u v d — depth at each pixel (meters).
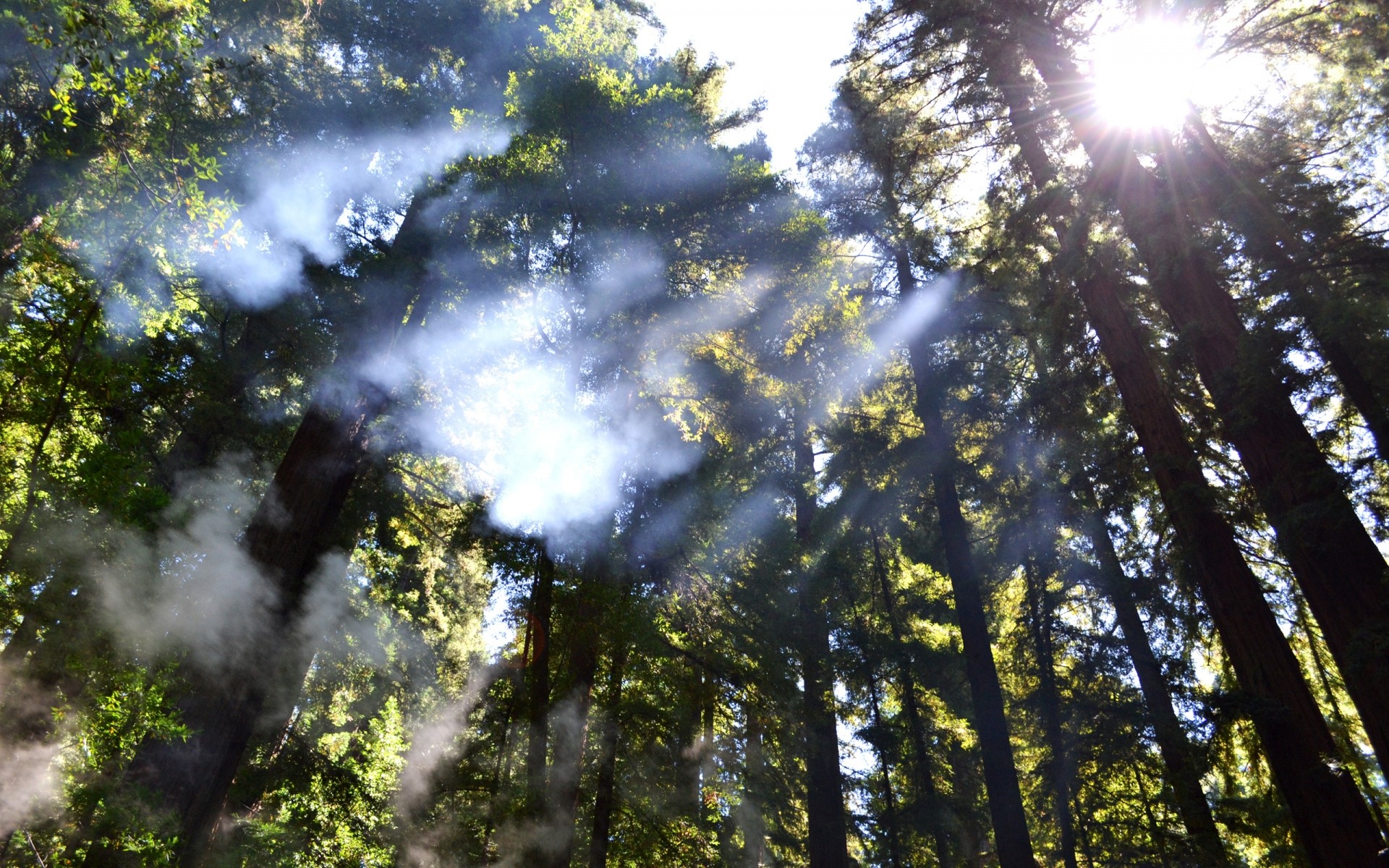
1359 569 7.81
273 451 13.41
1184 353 9.63
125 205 7.40
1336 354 8.38
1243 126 10.98
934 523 16.94
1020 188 13.08
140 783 8.05
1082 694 15.06
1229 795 13.36
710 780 14.39
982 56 12.25
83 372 7.08
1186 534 9.55
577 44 12.38
